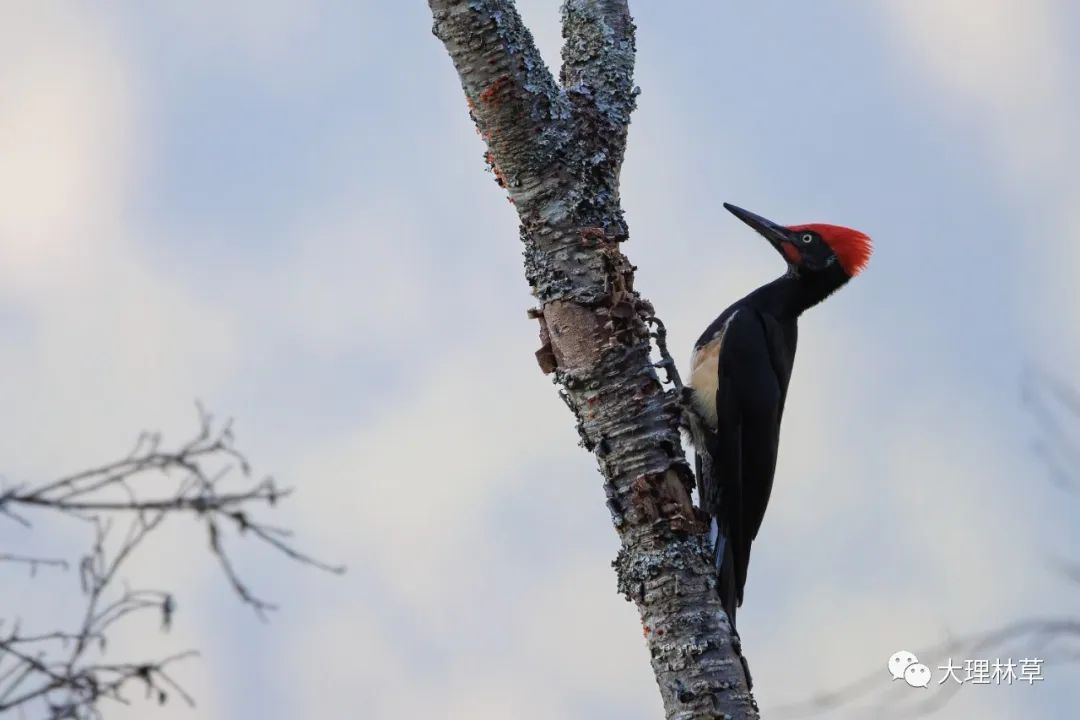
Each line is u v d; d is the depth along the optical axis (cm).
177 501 479
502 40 1050
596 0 1165
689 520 1002
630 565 1005
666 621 980
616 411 1021
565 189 1059
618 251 1050
